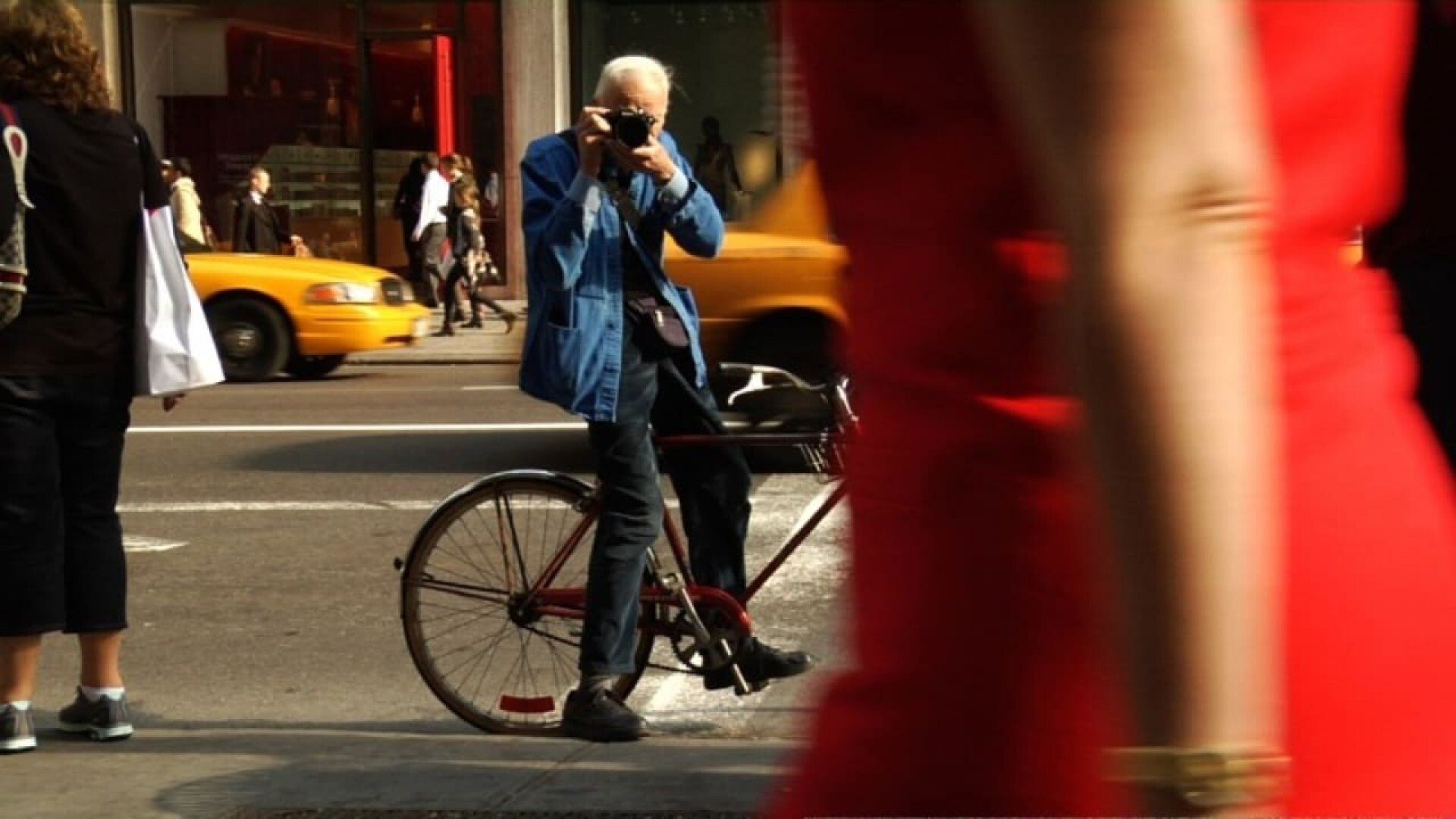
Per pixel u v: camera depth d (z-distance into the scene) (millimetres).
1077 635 1333
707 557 5574
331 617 7586
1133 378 1108
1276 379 1272
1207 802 1105
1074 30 1112
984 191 1338
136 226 5324
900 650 1403
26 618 5309
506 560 5703
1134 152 1110
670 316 5344
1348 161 1326
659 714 5879
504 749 5410
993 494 1358
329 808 4777
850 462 1484
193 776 5086
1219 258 1122
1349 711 1282
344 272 16906
